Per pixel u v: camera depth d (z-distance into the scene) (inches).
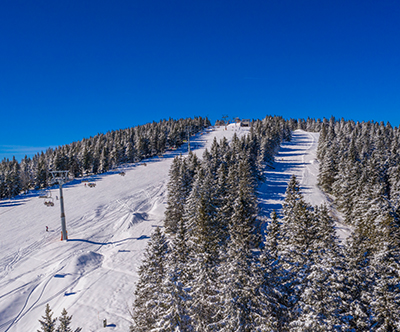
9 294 1221.7
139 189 2923.2
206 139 6250.0
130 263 1481.3
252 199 1681.8
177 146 5590.6
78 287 1272.1
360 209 1508.4
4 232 1974.7
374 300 676.7
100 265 1502.2
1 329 1026.7
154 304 728.3
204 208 1111.6
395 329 631.8
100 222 2170.3
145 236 1873.8
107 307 1084.5
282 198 2348.7
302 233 906.1
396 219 1061.8
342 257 743.7
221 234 1226.6
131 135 5526.6
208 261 794.8
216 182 1838.1
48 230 2005.4
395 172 2010.3
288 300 698.2
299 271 719.7
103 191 2898.6
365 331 641.6
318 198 2283.5
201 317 740.0
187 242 1040.8
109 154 4279.0
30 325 1046.4
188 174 2087.8
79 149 4810.5
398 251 794.8
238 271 660.7
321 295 600.1
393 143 3019.2
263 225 1604.3
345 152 2795.3
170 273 651.5
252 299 652.7
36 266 1498.5
